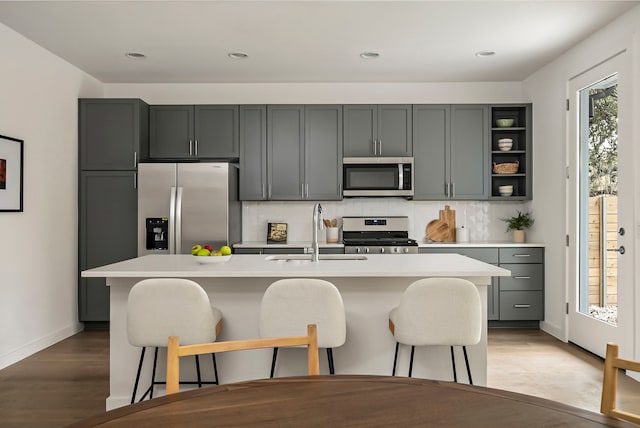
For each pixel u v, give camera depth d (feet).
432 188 18.11
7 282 13.04
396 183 17.87
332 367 9.07
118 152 16.87
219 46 14.56
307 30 13.28
